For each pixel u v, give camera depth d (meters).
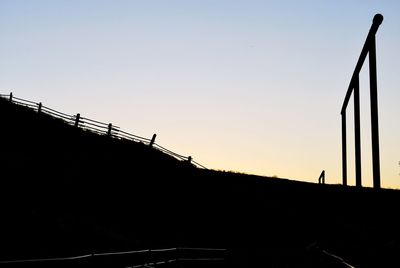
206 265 21.84
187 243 30.06
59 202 27.00
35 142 31.70
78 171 31.39
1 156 28.12
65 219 24.44
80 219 25.73
